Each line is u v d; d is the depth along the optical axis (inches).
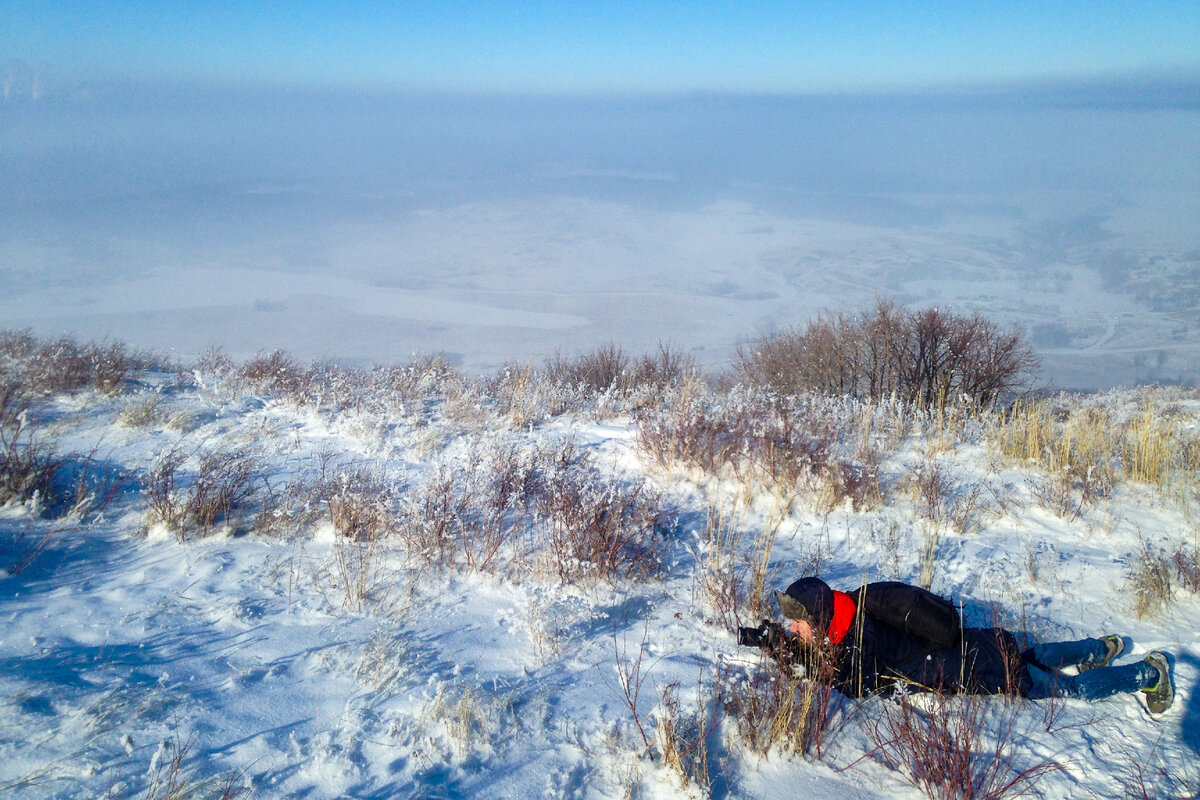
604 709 110.6
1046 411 315.0
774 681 111.0
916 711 111.6
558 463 219.1
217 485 194.7
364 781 90.4
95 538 168.2
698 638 134.6
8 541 159.5
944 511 201.6
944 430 283.7
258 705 105.7
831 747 104.2
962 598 152.1
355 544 170.9
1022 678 114.9
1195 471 229.1
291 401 313.0
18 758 88.1
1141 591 147.6
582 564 152.9
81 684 106.0
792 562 170.4
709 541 178.2
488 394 366.3
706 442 237.0
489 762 96.3
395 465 233.6
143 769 89.0
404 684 113.9
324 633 129.6
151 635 124.5
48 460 194.9
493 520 179.3
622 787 93.6
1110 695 115.3
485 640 131.1
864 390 468.8
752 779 96.7
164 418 277.7
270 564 158.4
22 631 120.8
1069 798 93.8
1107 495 213.8
